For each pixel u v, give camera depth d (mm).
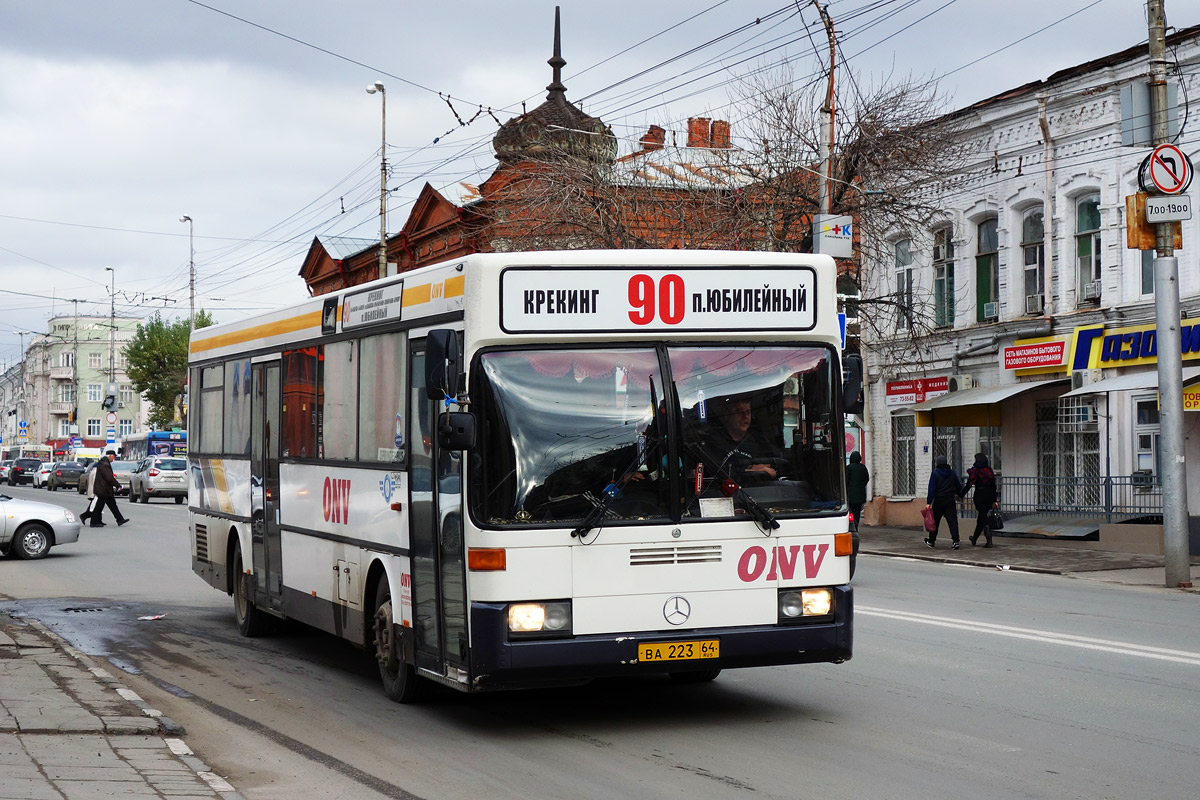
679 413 8195
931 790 6734
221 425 14422
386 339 9625
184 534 29891
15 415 153000
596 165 32625
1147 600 15984
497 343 8078
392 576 9398
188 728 8766
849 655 8398
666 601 8031
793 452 8430
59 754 7348
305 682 10727
